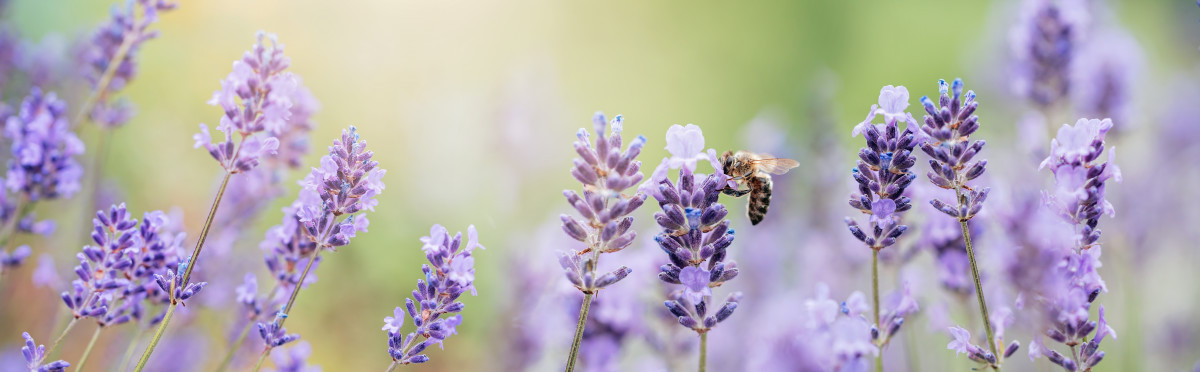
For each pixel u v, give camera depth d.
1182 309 0.60
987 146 0.66
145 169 0.65
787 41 1.77
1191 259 0.65
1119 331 0.56
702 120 1.64
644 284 0.40
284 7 0.82
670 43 1.68
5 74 0.50
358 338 0.64
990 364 0.31
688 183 0.31
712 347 0.52
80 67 0.54
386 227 0.72
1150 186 0.68
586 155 0.31
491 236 0.75
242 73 0.31
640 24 1.63
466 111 0.81
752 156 0.48
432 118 0.81
